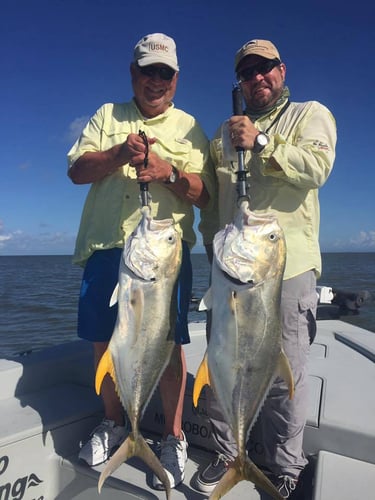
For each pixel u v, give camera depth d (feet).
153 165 8.57
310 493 8.12
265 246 7.70
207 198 10.08
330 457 8.38
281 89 9.33
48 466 9.50
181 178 9.14
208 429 9.85
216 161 10.20
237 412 7.61
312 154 8.17
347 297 19.13
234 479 7.41
